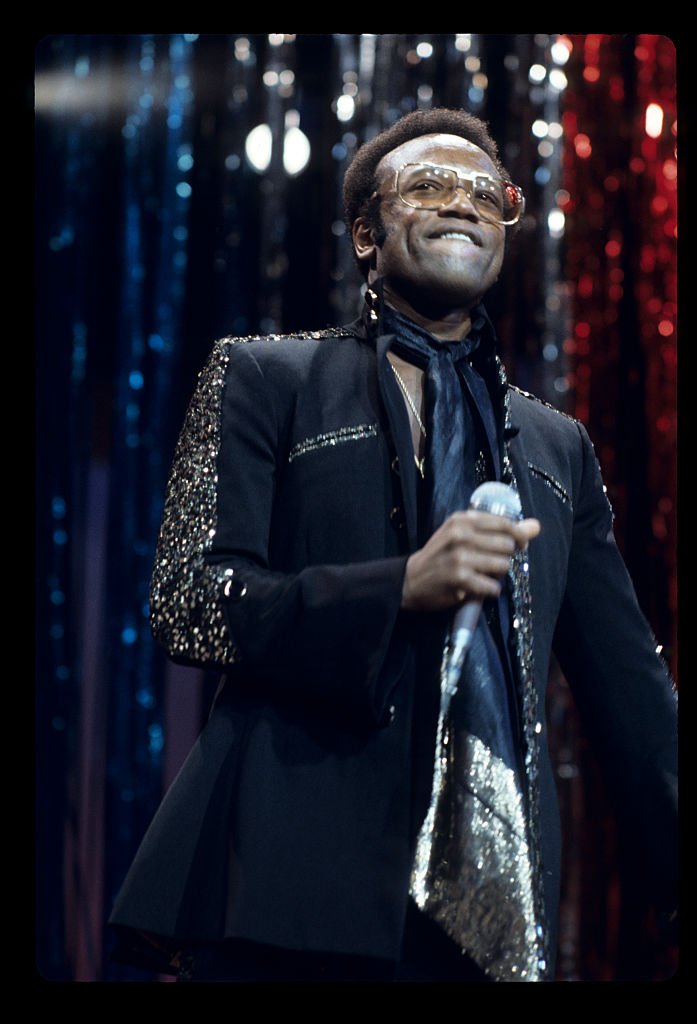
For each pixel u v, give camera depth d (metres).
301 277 11.69
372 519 5.07
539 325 11.59
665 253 11.62
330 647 4.67
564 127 11.73
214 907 4.67
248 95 11.83
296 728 4.84
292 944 4.48
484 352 5.52
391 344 5.37
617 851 11.15
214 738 4.94
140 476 11.62
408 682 4.88
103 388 11.73
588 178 11.70
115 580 11.51
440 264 5.38
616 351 11.57
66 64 11.86
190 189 11.84
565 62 11.72
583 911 11.10
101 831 11.30
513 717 4.97
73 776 11.27
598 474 6.06
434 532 4.94
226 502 5.11
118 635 11.47
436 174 5.53
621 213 11.68
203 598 4.89
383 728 4.78
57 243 11.79
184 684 11.54
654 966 11.02
